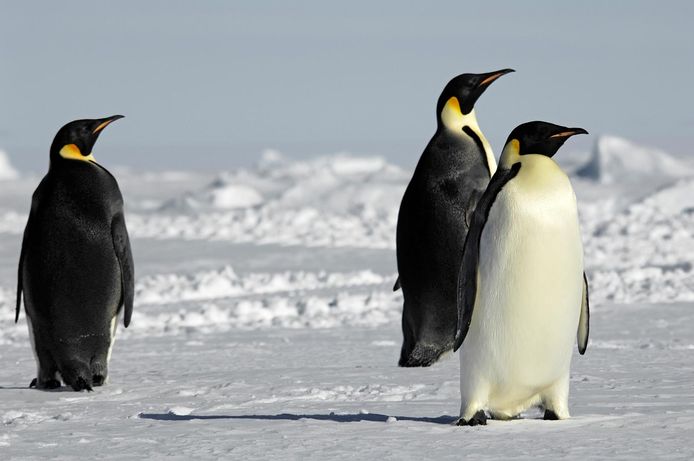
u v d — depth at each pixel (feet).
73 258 102.83
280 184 603.26
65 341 103.19
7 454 62.69
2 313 187.11
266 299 186.91
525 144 70.90
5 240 325.42
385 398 89.97
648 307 168.96
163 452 62.18
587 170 586.45
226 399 90.53
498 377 70.49
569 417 72.23
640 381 95.71
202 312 176.35
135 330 161.07
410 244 120.67
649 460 56.08
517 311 69.00
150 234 329.72
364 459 58.34
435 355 119.85
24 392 100.94
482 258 70.08
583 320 72.49
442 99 121.49
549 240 68.28
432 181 119.96
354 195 457.68
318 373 107.96
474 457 58.23
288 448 62.23
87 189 103.65
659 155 588.09
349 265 251.19
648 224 305.12
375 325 158.51
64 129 105.60
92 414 82.89
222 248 289.33
